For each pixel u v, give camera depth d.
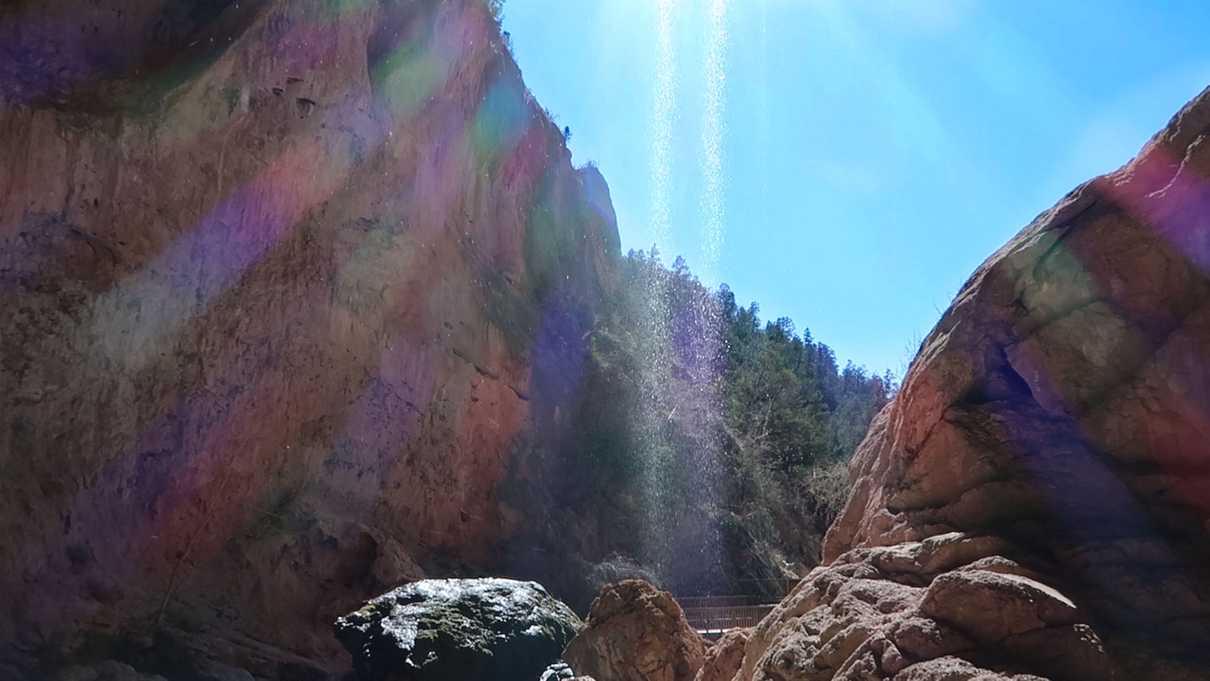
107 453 13.35
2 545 11.30
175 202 14.66
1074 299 5.21
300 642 15.49
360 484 19.98
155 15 15.85
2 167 12.05
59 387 12.63
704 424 36.41
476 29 26.67
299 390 17.95
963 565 4.59
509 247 30.62
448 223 25.05
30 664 10.62
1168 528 4.49
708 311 45.44
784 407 44.00
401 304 21.70
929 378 5.61
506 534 25.25
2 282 12.07
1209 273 4.77
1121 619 4.00
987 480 5.14
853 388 55.38
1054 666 3.65
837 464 41.06
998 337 5.49
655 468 32.44
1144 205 4.99
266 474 17.02
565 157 38.88
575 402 31.62
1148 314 4.98
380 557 17.91
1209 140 4.65
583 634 8.91
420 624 10.99
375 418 20.62
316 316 18.38
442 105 24.39
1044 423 5.17
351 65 18.98
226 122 15.59
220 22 16.09
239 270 16.11
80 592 12.15
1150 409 4.82
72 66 14.01
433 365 23.03
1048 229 5.35
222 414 15.74
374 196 20.28
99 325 13.26
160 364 14.40
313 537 17.33
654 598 8.86
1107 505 4.71
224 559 15.41
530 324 30.12
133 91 14.39
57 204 12.70
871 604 4.58
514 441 27.33
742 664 5.70
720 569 31.89
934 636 3.83
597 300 37.31
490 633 11.13
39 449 12.28
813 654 4.38
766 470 38.69
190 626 13.68
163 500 14.27
